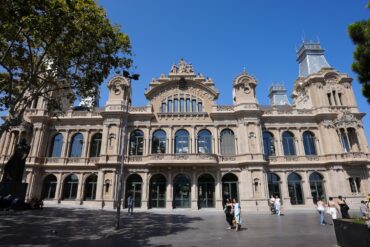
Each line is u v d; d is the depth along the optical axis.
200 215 28.38
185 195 37.12
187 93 42.78
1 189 25.41
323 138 40.31
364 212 17.12
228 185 37.75
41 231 15.92
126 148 38.94
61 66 21.12
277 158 39.72
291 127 41.50
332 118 40.78
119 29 21.94
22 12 14.67
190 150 39.38
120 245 12.61
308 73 48.56
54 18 16.36
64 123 42.00
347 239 11.23
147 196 36.69
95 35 19.25
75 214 25.72
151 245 12.64
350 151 38.81
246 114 39.78
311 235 15.25
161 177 38.12
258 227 19.03
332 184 37.81
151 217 25.72
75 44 19.30
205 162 36.62
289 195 38.12
